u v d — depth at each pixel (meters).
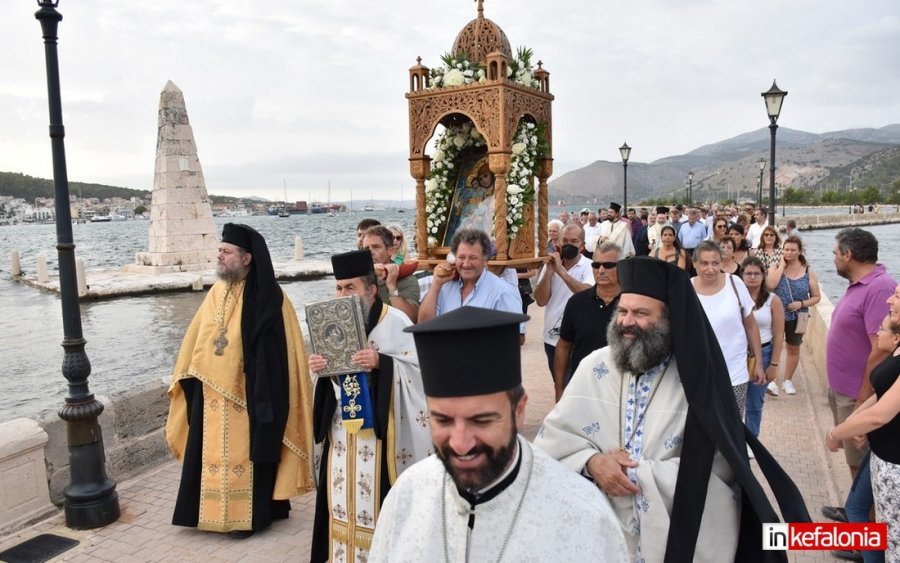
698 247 4.90
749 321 5.37
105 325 19.20
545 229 6.60
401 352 3.99
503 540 1.75
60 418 5.18
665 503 2.64
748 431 2.80
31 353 15.73
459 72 5.91
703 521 2.63
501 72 5.70
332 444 4.02
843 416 4.84
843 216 65.81
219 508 4.82
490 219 6.32
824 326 8.66
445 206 6.58
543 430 2.97
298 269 29.59
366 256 3.98
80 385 5.09
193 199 29.47
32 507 5.19
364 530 3.89
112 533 5.00
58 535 4.96
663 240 9.17
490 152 5.82
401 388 3.99
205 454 4.85
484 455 1.69
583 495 1.79
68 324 5.02
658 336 2.69
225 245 4.88
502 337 1.68
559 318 6.20
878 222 73.00
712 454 2.58
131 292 24.58
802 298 8.01
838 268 4.85
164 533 4.98
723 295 4.87
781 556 2.51
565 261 6.34
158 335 17.77
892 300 3.75
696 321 2.66
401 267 5.62
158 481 5.96
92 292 23.92
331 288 26.45
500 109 5.71
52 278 30.42
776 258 8.85
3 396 12.33
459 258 4.83
